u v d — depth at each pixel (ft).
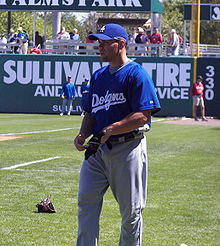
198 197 38.04
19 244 26.78
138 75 20.74
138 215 21.53
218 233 29.53
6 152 57.26
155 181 43.62
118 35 20.98
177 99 127.65
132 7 129.59
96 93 21.50
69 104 125.70
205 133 85.15
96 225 21.53
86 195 21.42
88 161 21.45
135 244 21.65
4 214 32.30
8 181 41.88
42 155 55.77
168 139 74.74
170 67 127.44
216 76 126.31
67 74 130.11
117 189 21.30
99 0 129.59
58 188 39.73
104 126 21.31
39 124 94.48
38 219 31.42
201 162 54.39
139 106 20.56
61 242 27.27
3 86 131.95
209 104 126.82
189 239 28.30
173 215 32.99
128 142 20.90
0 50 135.44
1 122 98.02
